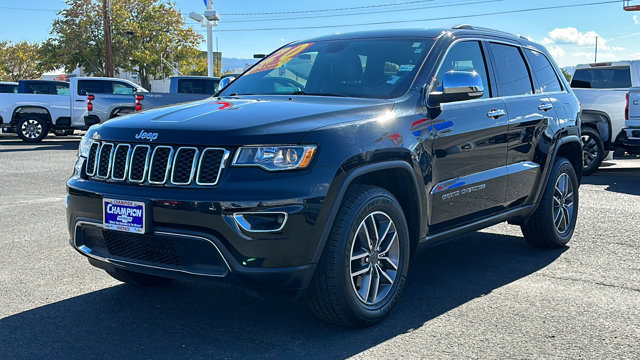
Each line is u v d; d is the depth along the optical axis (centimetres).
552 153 524
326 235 320
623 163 1349
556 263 509
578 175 591
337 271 329
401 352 324
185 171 321
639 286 445
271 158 311
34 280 452
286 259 311
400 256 375
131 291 427
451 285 446
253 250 307
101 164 355
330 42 478
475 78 392
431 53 423
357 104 368
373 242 357
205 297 415
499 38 502
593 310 393
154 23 5062
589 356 321
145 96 1457
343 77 428
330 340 341
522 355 322
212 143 316
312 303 341
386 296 369
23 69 5900
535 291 432
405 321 371
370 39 462
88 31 4788
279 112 346
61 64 4925
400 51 433
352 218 332
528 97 506
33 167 1191
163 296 417
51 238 584
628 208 757
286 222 307
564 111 551
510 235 615
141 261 339
